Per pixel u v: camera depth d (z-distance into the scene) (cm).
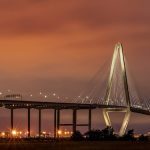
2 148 16100
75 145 17512
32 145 17275
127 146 17250
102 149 16012
